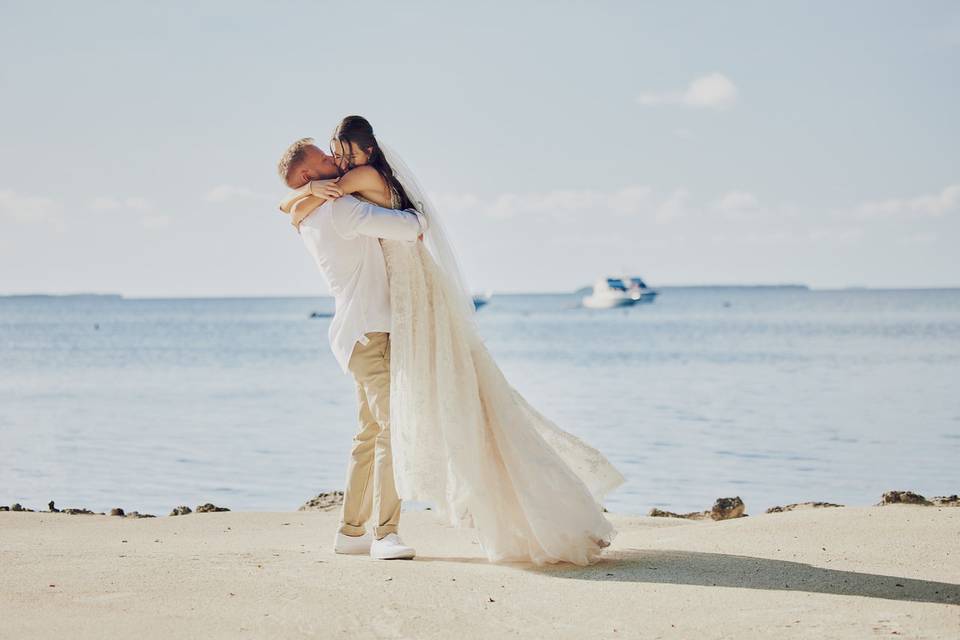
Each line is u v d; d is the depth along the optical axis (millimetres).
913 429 16188
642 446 14469
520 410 5160
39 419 19188
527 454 5035
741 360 38125
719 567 4789
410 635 3701
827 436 15445
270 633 3699
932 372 29828
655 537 5840
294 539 6141
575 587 4422
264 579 4559
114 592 4281
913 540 5246
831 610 3928
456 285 5199
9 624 3760
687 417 18328
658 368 33938
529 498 4945
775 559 4934
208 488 11422
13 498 10711
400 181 5262
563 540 4891
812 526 5730
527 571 4789
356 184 5078
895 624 3707
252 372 34469
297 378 31250
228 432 16875
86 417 19547
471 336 5188
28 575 4613
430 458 5031
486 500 5031
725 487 11117
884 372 30109
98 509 10047
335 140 5141
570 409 19953
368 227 4973
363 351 5152
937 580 4395
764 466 12602
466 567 4898
